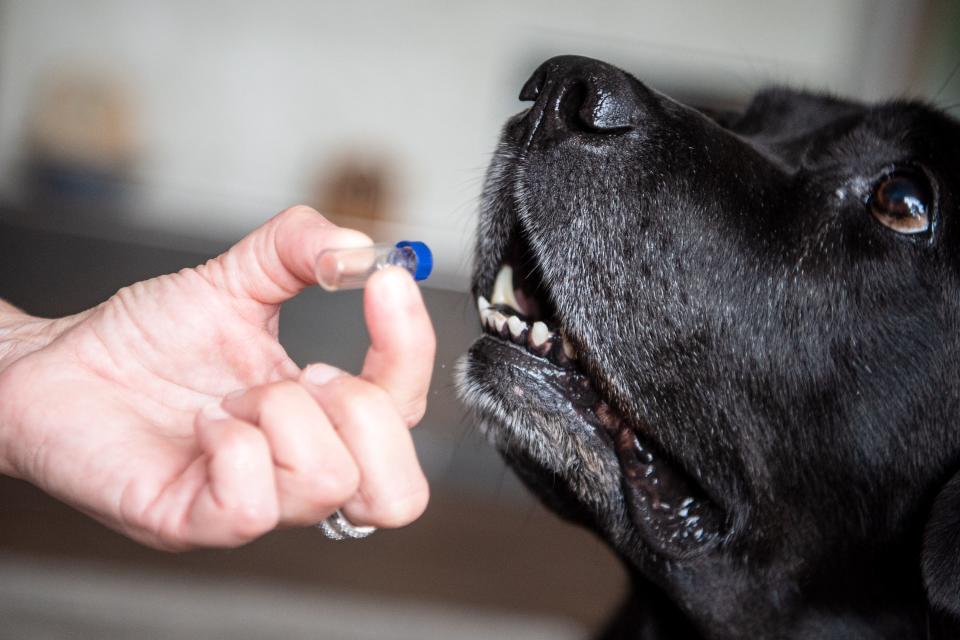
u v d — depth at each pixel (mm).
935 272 576
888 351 583
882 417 586
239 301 471
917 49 2359
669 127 586
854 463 591
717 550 597
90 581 1032
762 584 608
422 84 2404
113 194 2373
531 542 1367
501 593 1157
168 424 454
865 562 601
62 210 2279
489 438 598
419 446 1444
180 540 408
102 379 455
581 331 574
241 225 2391
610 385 577
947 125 591
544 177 573
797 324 590
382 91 2406
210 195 2416
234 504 386
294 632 976
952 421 582
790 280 591
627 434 590
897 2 2352
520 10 2395
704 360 586
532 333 581
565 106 578
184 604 1013
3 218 2154
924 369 581
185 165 2408
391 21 2379
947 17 2318
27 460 441
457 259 2379
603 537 628
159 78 2375
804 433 593
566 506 625
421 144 2424
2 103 2338
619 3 2402
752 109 724
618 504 592
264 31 2369
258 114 2400
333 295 2088
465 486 1478
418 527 1352
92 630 921
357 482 401
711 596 613
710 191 588
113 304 470
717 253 586
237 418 402
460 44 2393
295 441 392
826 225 597
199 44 2365
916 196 585
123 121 2375
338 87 2402
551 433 579
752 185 604
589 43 2406
